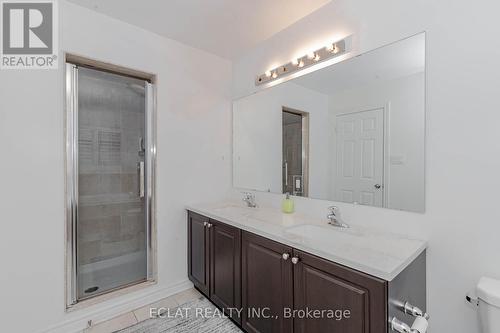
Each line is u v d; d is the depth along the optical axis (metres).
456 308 1.24
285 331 1.39
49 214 1.67
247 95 2.53
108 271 2.00
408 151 1.41
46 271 1.66
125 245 2.08
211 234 2.05
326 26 1.81
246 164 2.55
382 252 1.18
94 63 1.90
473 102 1.18
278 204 2.22
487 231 1.15
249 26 2.08
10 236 1.54
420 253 1.25
